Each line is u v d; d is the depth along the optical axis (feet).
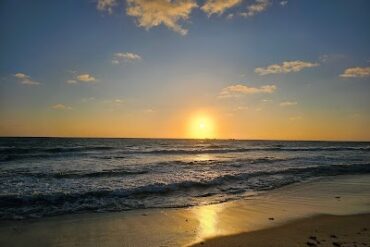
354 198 40.09
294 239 23.71
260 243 22.85
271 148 181.98
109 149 139.23
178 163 76.74
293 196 40.98
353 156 114.83
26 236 24.03
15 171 57.41
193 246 22.24
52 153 105.09
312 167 70.54
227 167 69.46
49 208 32.04
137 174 55.47
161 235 24.66
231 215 30.96
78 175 52.65
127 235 24.58
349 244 22.18
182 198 38.42
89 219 28.84
